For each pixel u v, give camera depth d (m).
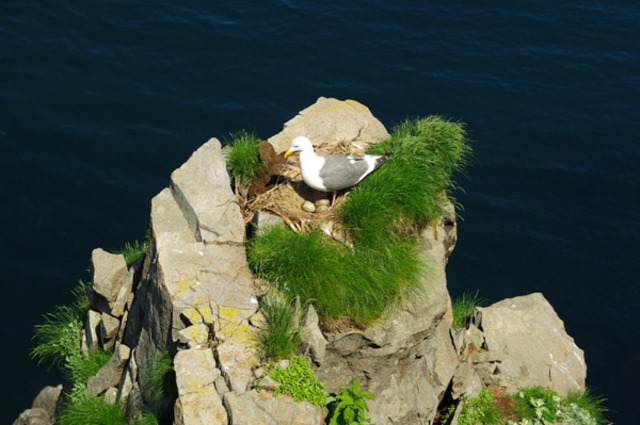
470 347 14.14
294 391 9.27
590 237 22.17
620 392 18.45
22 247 20.38
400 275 10.84
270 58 27.56
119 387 11.78
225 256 10.91
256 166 12.45
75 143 23.61
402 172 11.71
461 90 26.75
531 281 20.97
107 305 13.00
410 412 11.45
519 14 30.86
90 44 27.59
